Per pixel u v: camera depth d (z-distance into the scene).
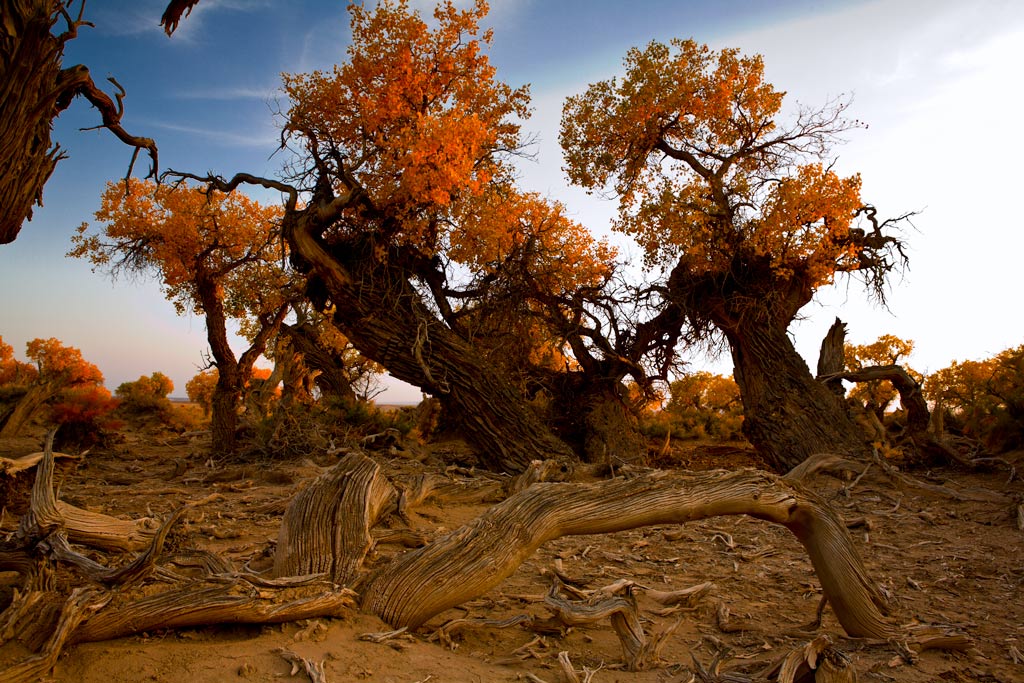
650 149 17.39
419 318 14.19
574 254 17.06
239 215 17.69
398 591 3.98
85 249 17.31
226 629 3.43
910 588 6.71
